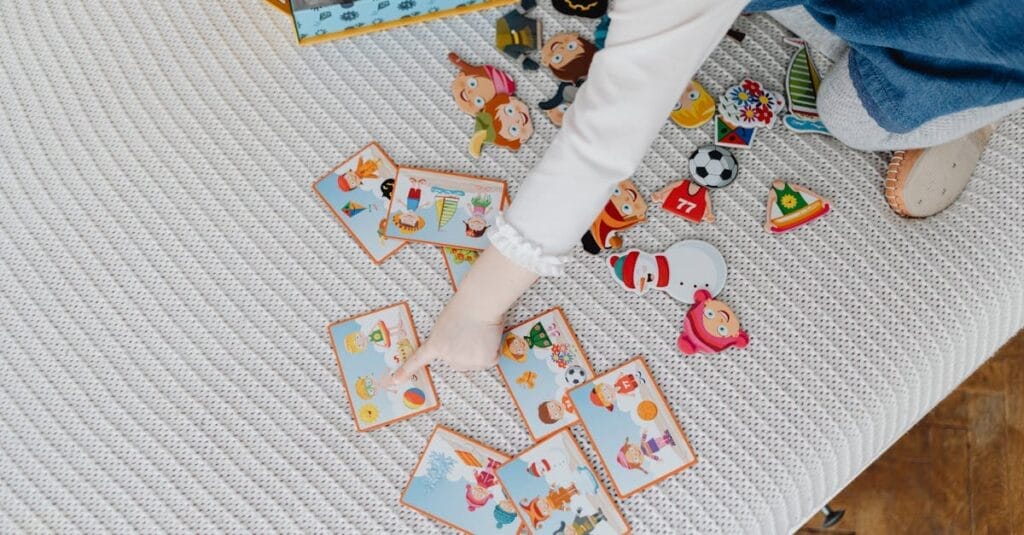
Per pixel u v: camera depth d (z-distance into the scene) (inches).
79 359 36.1
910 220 38.6
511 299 33.4
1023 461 51.7
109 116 39.4
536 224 29.4
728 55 41.2
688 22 25.5
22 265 37.2
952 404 52.4
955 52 29.0
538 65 41.0
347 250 38.2
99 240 37.7
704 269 38.0
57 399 35.6
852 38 31.4
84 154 38.8
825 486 36.4
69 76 39.9
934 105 32.3
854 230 38.4
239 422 35.8
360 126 39.9
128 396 35.8
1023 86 30.4
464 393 36.6
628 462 35.8
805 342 37.0
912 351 36.9
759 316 37.4
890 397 36.5
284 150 39.4
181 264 37.6
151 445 35.2
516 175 39.6
